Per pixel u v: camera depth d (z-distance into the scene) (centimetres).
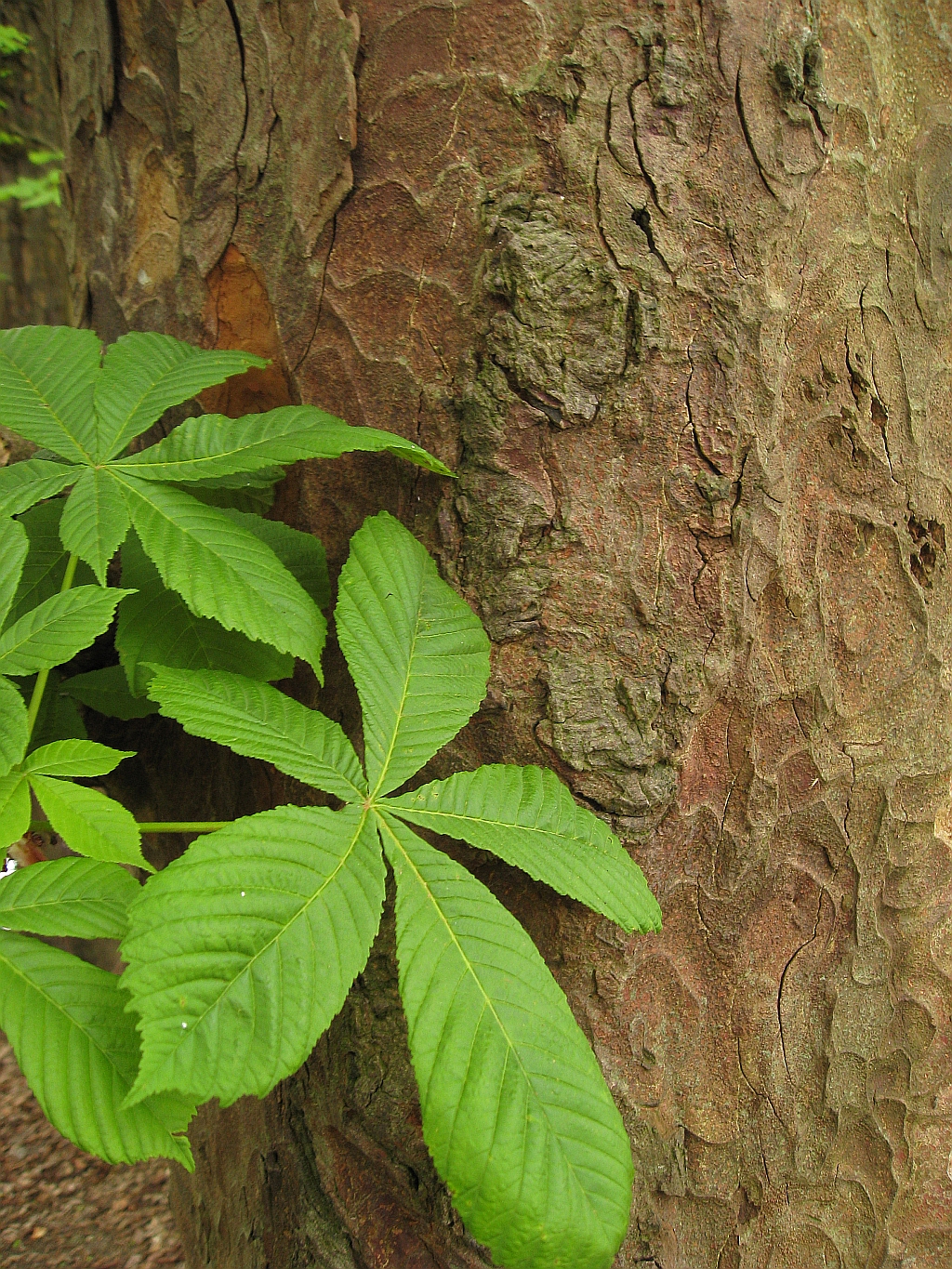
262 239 62
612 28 56
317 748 51
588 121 56
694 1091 62
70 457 54
